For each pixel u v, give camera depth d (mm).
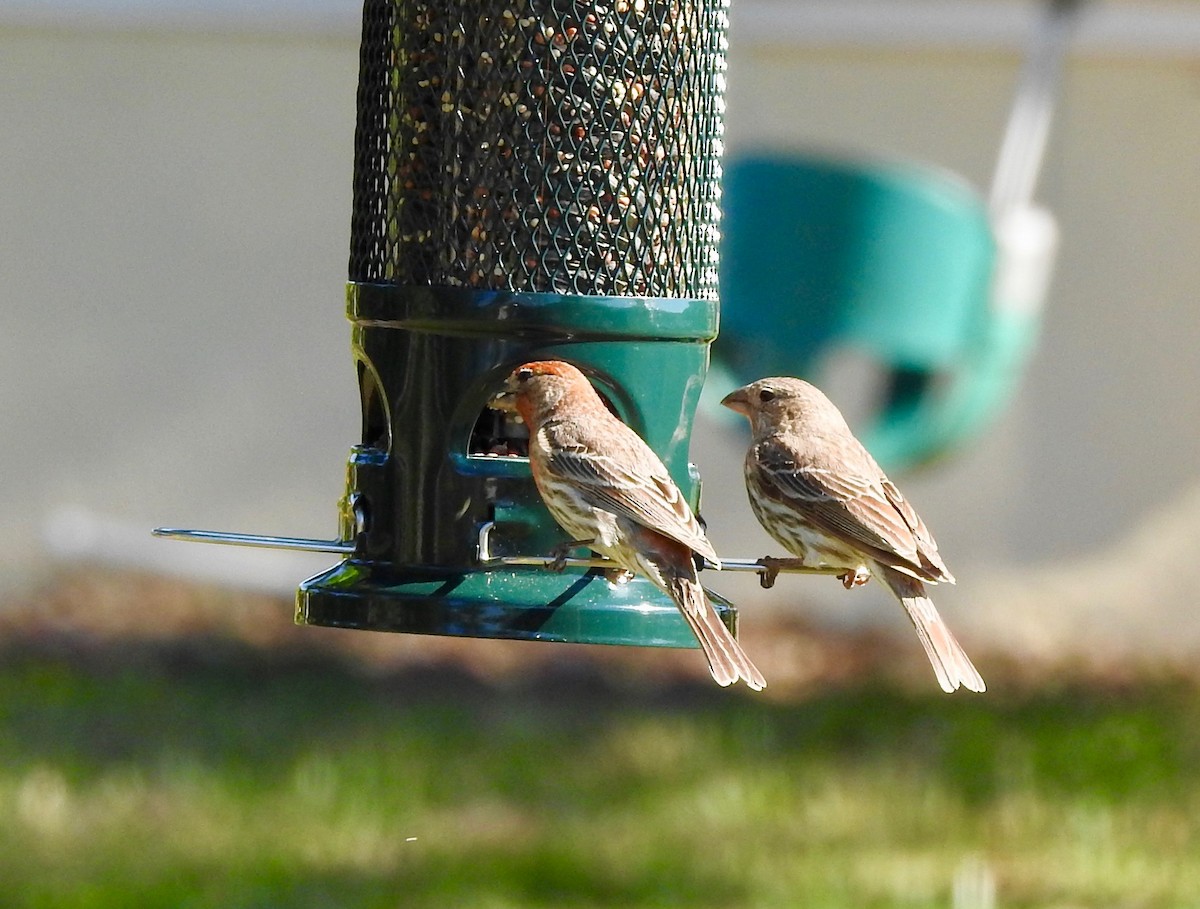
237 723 15047
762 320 12430
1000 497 19703
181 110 19297
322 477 19562
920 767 14117
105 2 18266
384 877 11289
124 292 19438
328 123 19312
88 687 16141
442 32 7395
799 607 19219
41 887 11016
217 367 19516
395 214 7469
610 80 7375
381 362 7312
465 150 7375
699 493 7590
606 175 7375
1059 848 12102
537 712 15875
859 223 12289
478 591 7008
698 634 6816
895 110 18703
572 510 6980
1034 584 19672
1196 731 15359
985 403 12914
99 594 18812
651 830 12367
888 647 18703
